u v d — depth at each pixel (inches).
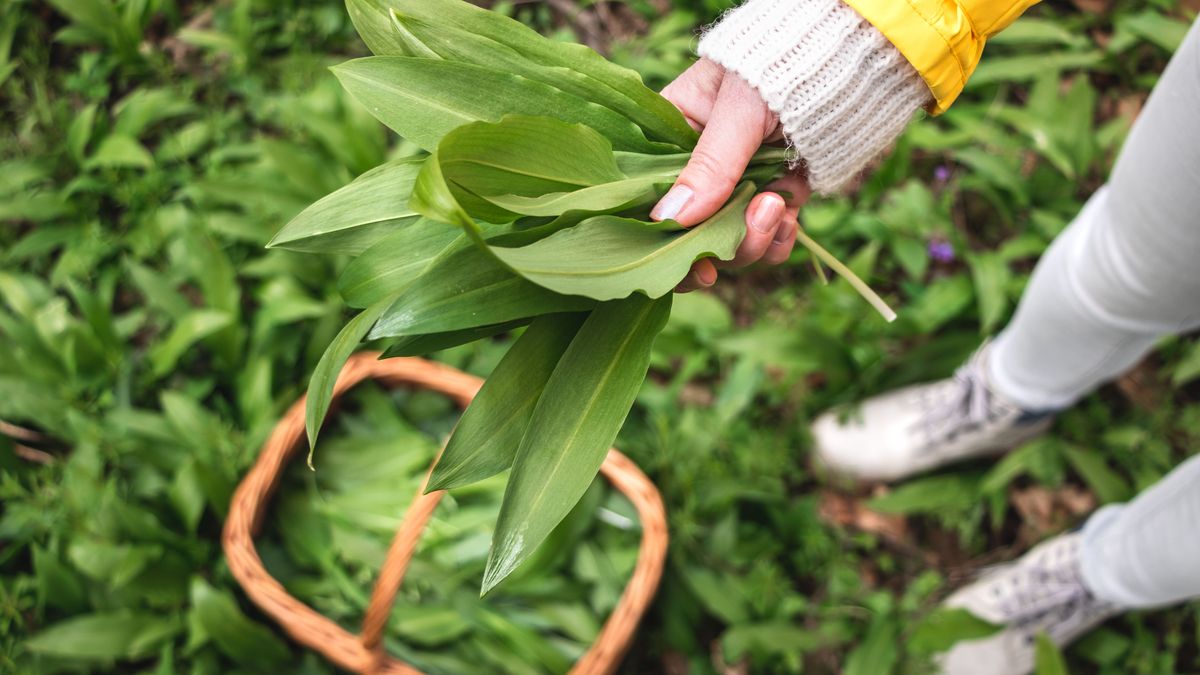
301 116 47.5
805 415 46.6
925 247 48.3
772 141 28.3
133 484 42.4
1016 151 50.2
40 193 49.9
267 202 46.5
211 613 39.6
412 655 40.4
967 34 26.6
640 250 25.8
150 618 40.4
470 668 40.6
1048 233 48.3
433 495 34.4
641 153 28.0
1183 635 43.3
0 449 42.3
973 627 40.5
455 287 25.5
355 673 40.5
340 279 26.9
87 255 47.8
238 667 40.6
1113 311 34.2
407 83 26.5
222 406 44.2
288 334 45.8
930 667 41.0
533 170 25.7
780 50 26.5
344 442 42.9
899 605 42.5
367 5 27.1
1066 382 39.1
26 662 40.0
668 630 41.8
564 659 40.7
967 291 47.0
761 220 27.3
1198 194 29.1
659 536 38.3
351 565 41.8
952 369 45.8
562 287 23.8
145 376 45.1
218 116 51.4
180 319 45.1
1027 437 44.0
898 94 27.3
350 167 47.6
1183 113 28.6
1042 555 41.3
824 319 46.0
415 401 44.4
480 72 26.7
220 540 42.5
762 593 42.0
